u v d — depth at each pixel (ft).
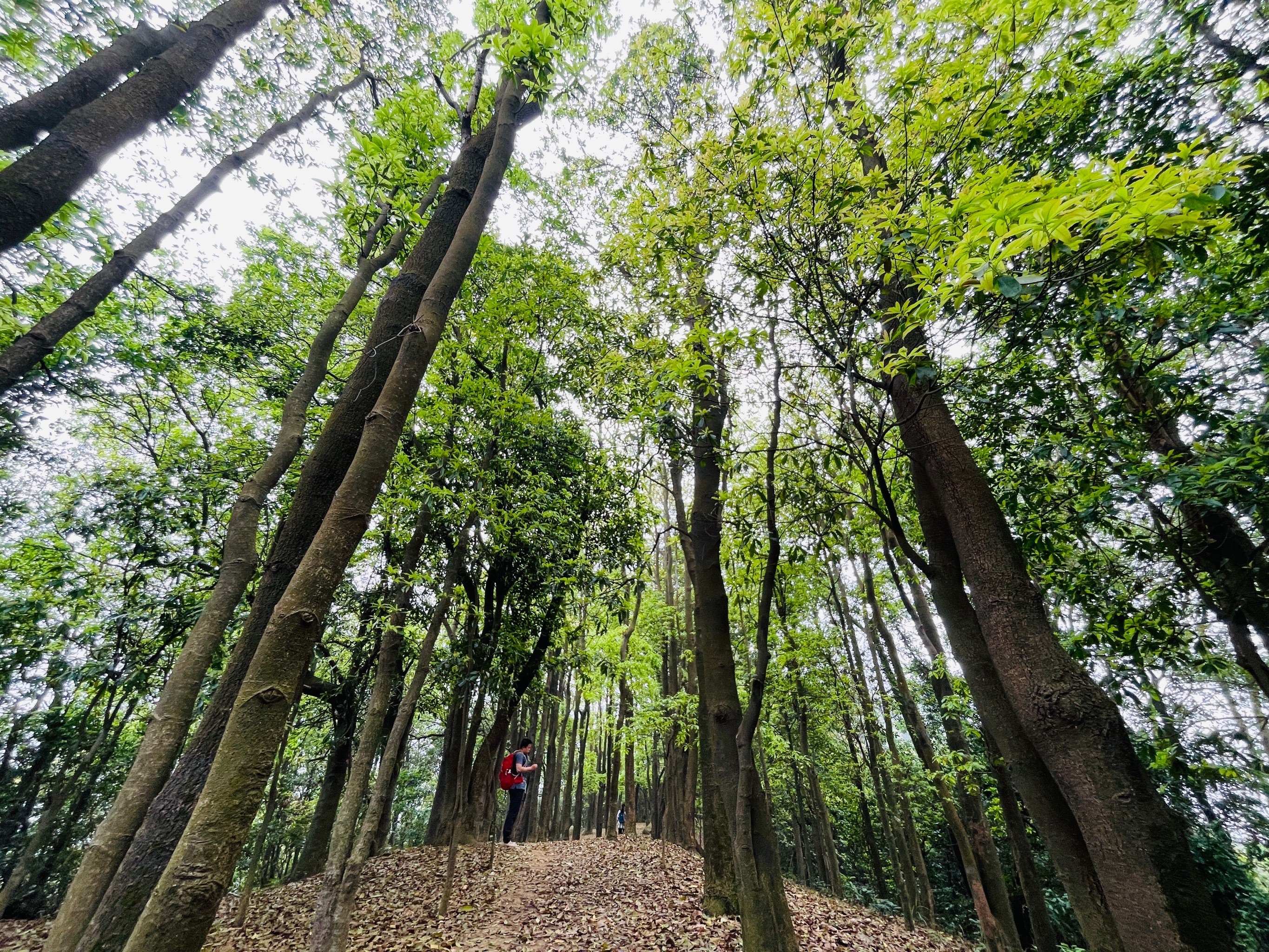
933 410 12.18
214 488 29.50
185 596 27.58
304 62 20.36
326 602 6.33
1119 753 8.18
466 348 22.79
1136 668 15.51
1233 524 13.88
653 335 19.58
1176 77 14.02
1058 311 12.53
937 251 7.71
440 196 12.66
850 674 34.45
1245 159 4.94
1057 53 12.88
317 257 33.22
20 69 13.83
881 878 38.65
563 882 27.50
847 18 12.55
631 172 19.52
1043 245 5.62
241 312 32.07
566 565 26.43
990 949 19.03
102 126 8.70
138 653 27.96
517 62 10.75
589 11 12.84
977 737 28.50
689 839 37.76
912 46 12.57
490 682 27.96
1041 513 15.47
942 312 9.29
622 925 20.17
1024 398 15.78
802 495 15.07
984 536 10.54
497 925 20.57
